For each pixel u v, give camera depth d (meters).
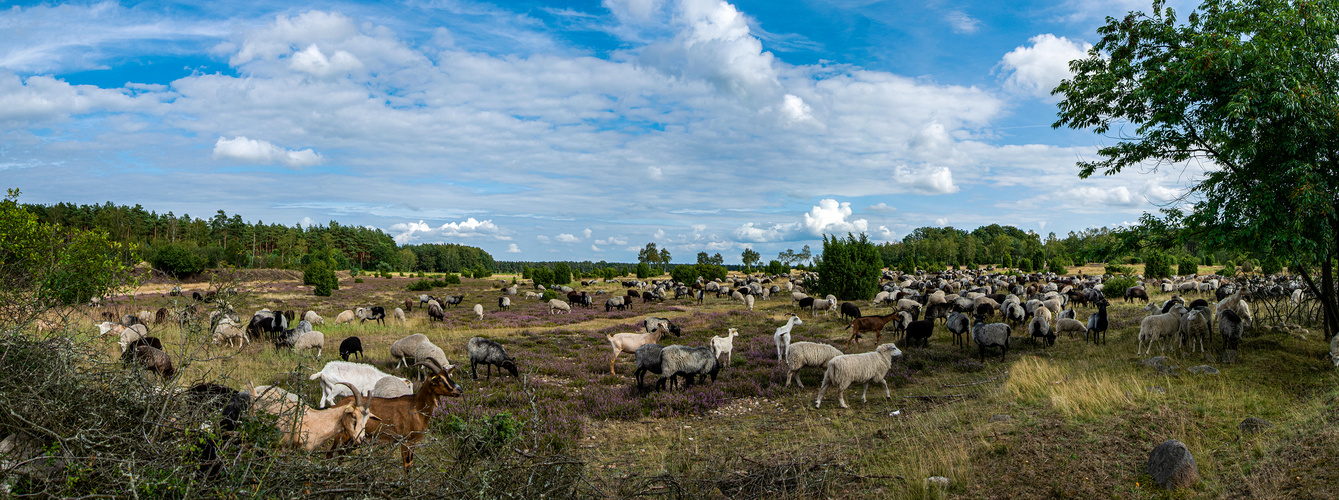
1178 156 12.83
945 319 24.89
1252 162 11.65
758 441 9.26
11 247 6.44
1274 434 7.10
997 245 123.81
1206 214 11.92
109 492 3.65
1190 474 6.25
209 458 4.28
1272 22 11.14
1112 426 7.96
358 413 6.02
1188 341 13.66
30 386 4.13
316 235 118.50
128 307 22.30
